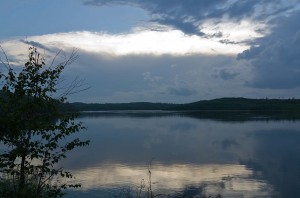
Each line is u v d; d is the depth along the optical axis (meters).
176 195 21.41
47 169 8.02
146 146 49.94
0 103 7.46
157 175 28.09
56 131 7.82
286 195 22.02
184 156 39.47
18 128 7.21
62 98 8.10
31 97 7.70
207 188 23.72
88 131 81.38
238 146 49.28
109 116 188.12
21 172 7.83
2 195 7.73
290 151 42.56
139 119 147.25
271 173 29.06
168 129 85.44
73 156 38.91
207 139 60.06
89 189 22.53
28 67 7.73
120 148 47.38
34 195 7.89
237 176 27.94
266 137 61.53
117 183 24.53
